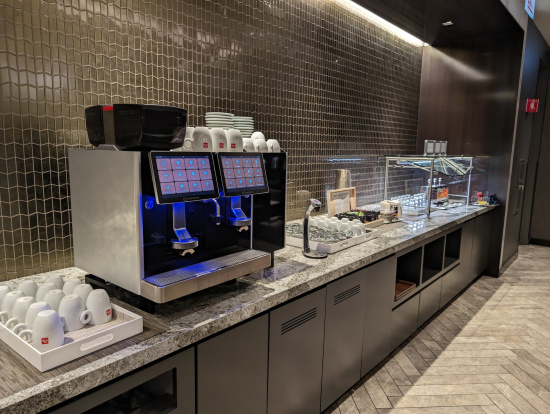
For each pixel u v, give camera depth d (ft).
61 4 5.21
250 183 5.12
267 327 5.10
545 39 17.28
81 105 5.53
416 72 14.70
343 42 10.57
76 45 5.40
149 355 3.59
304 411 6.10
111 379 3.35
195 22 6.87
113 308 4.12
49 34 5.13
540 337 9.73
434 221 10.47
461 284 12.20
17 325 3.53
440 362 8.54
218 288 5.20
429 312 10.21
